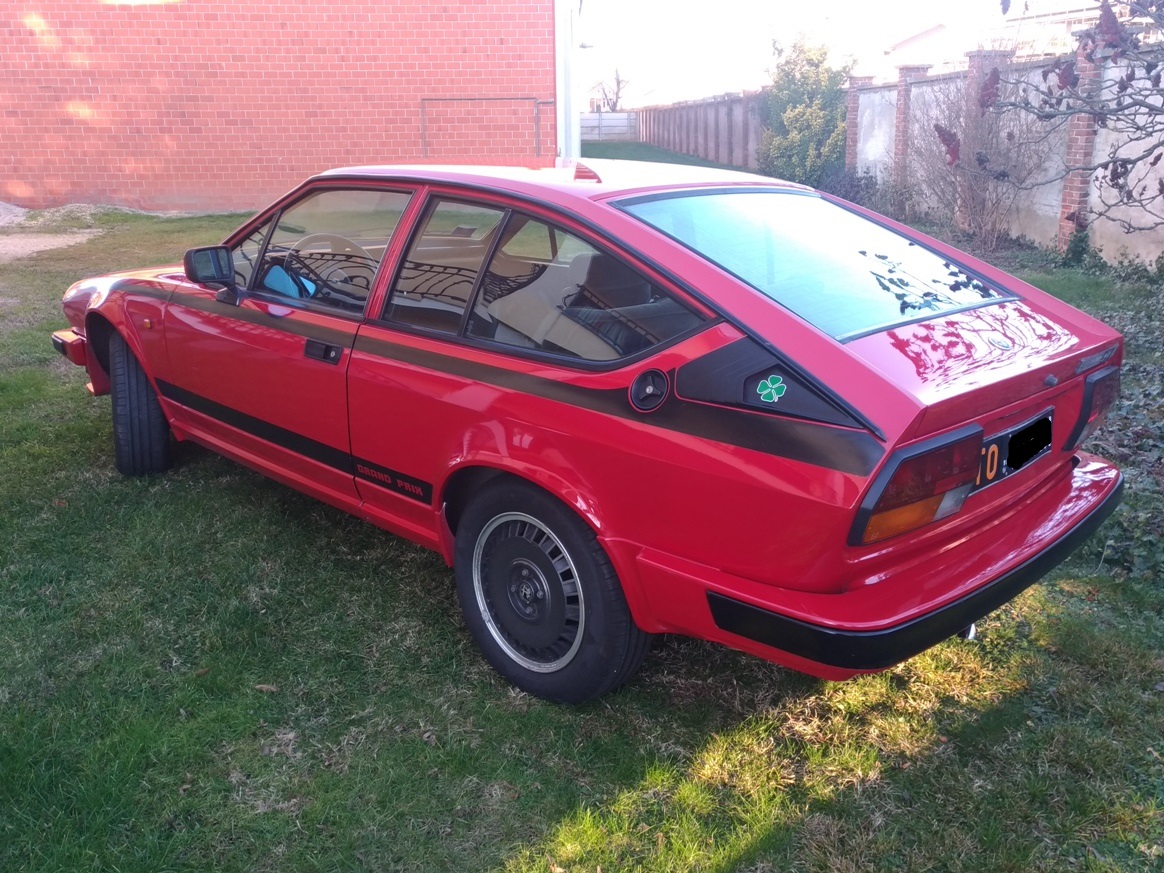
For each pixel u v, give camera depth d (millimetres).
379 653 3254
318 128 16141
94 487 4547
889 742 2811
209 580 3705
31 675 3062
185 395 4238
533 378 2807
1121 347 3100
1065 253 10820
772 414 2344
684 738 2832
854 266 3023
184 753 2719
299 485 3838
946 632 2416
